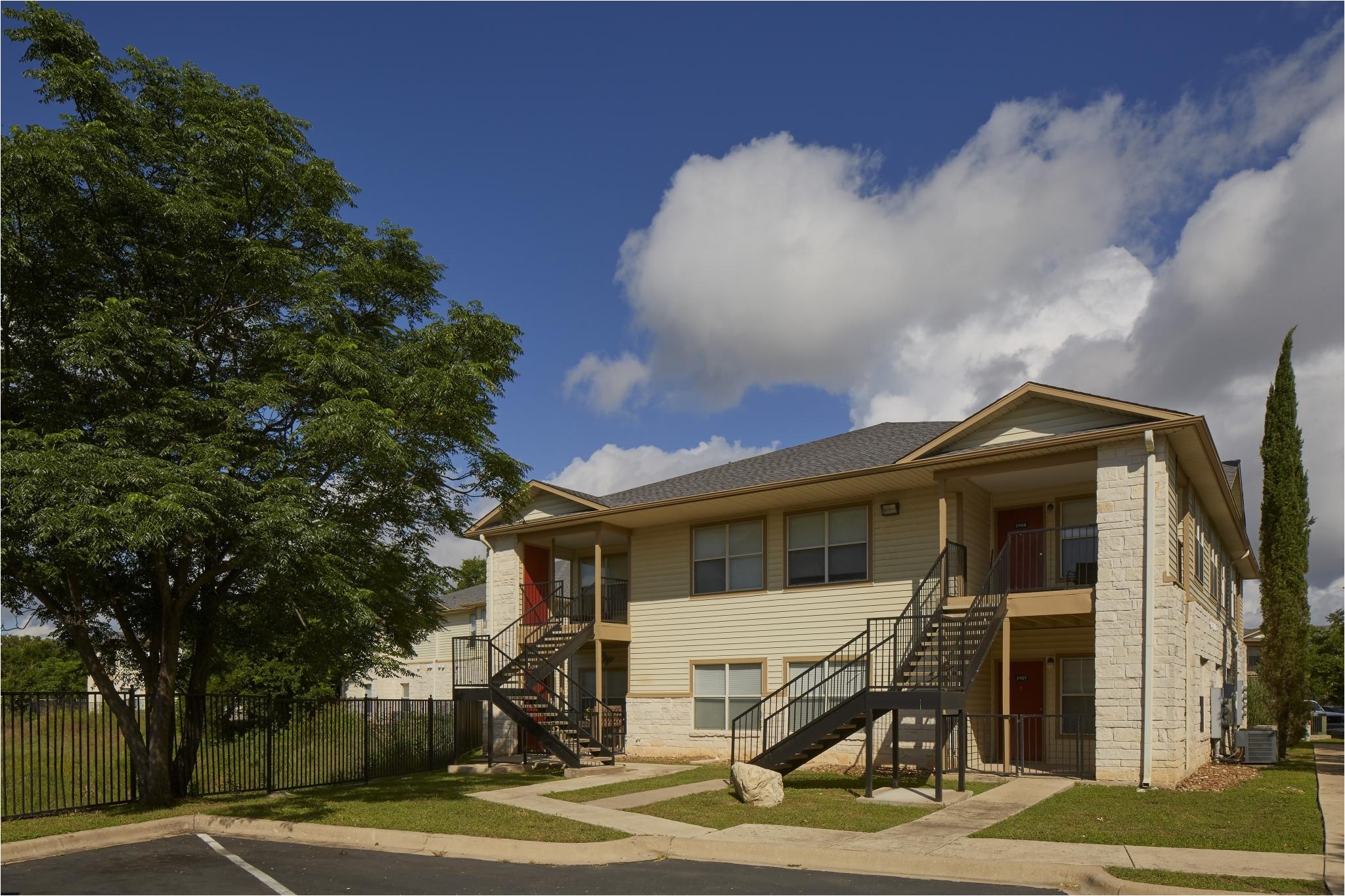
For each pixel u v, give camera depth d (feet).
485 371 51.31
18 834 41.16
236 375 51.42
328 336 48.32
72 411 44.86
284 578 46.70
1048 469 60.54
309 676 94.58
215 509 41.34
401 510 54.03
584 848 37.09
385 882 32.42
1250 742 70.08
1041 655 65.98
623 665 83.56
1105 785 52.54
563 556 90.12
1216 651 76.69
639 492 84.33
